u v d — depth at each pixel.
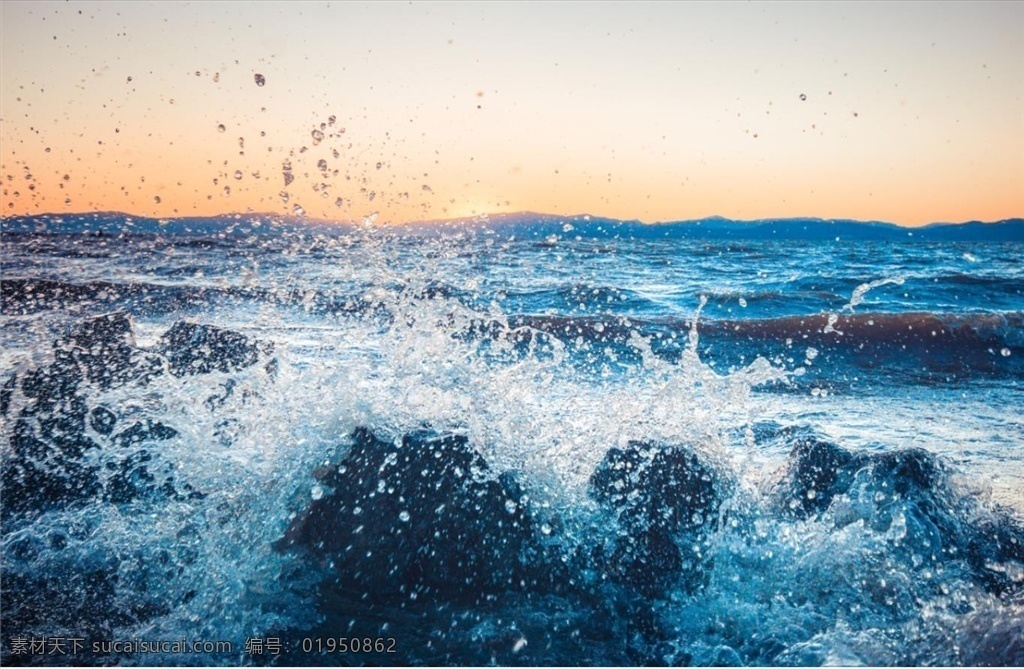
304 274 8.16
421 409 2.46
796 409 4.06
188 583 1.97
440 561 2.03
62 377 2.84
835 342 6.23
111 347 3.20
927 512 2.15
